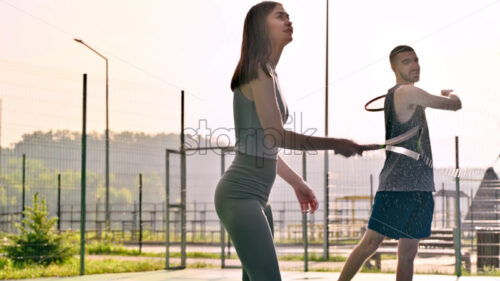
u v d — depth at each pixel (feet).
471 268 24.39
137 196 39.24
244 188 4.73
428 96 7.49
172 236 50.78
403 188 8.14
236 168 4.81
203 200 45.68
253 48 4.71
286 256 30.25
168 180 23.35
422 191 8.14
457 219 19.77
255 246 4.62
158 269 23.86
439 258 25.12
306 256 21.34
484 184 20.25
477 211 25.57
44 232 26.94
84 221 21.84
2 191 28.43
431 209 8.27
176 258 33.58
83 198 21.84
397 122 7.72
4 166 24.66
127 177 26.32
